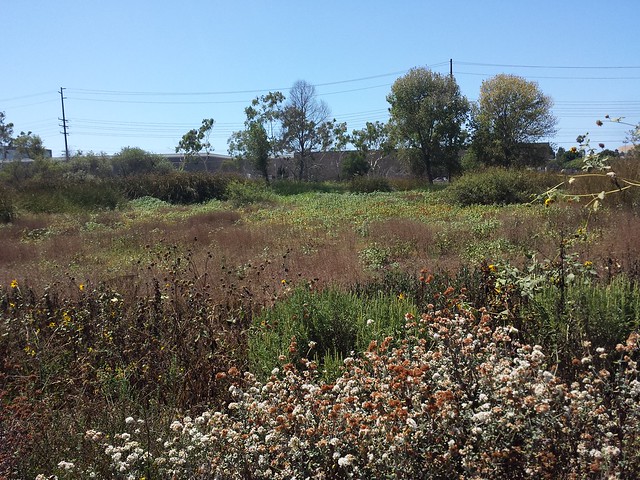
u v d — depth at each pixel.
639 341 3.19
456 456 2.52
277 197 30.95
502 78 42.72
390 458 2.51
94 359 4.64
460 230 12.70
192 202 30.98
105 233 15.85
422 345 3.41
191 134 55.38
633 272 5.86
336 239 12.88
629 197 13.43
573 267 4.90
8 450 3.12
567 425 2.49
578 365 3.35
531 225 12.28
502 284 4.77
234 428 2.89
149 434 3.18
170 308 5.41
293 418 2.74
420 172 45.97
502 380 2.62
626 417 2.58
